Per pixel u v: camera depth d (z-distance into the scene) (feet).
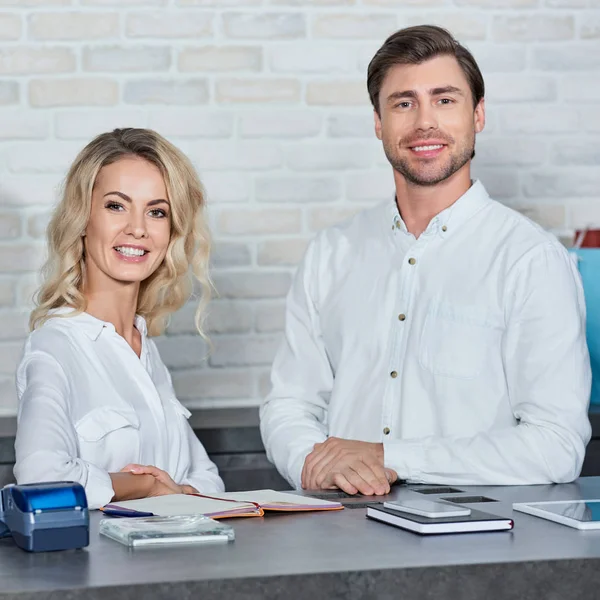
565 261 8.16
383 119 8.56
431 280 8.49
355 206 12.10
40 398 7.14
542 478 7.57
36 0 11.61
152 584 4.31
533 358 7.87
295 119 12.00
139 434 7.80
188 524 5.28
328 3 11.98
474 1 12.17
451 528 5.32
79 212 7.92
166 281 8.48
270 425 8.77
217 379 11.91
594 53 12.40
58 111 11.69
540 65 12.32
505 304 8.12
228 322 11.94
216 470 8.69
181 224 8.27
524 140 12.34
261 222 11.98
